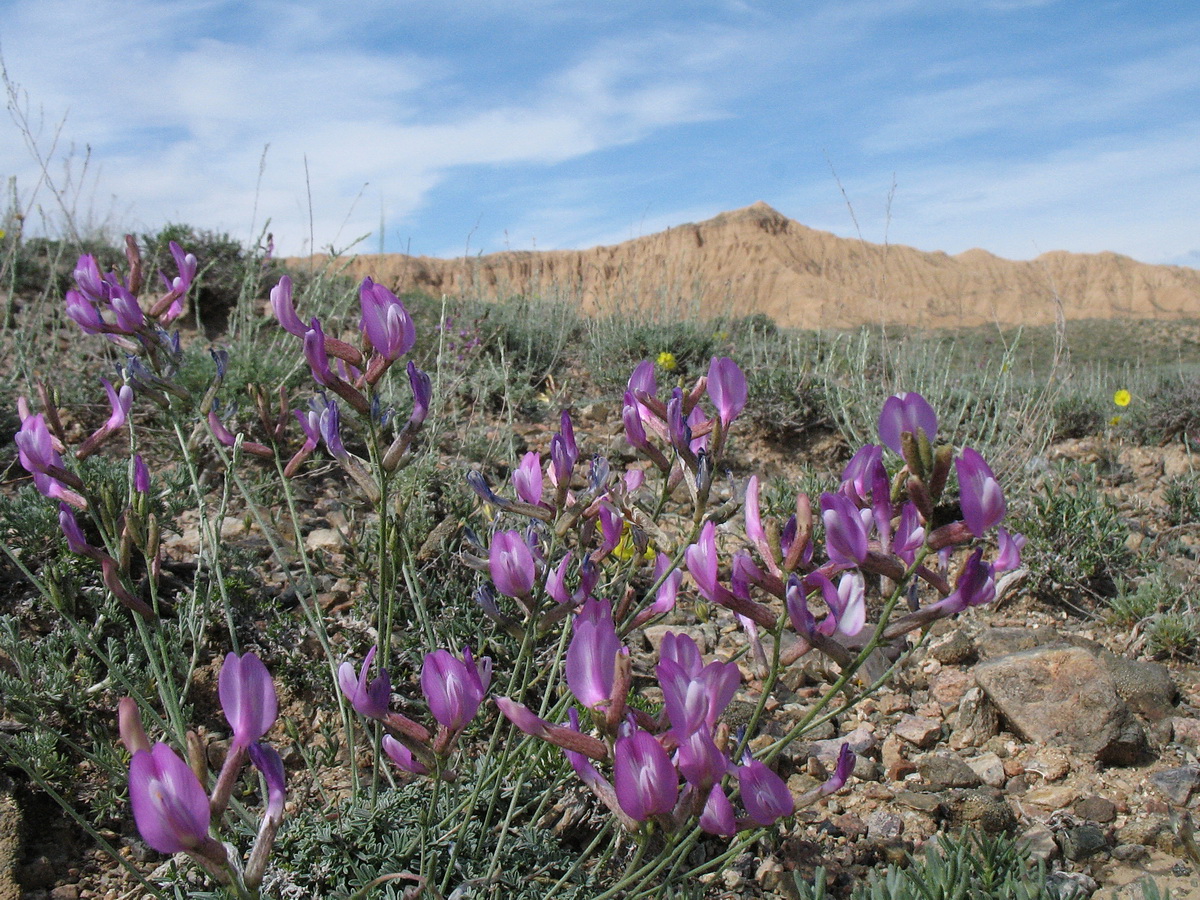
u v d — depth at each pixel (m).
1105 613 4.09
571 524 1.96
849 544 1.40
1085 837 2.59
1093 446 6.48
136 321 2.25
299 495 4.23
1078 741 3.03
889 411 1.41
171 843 1.11
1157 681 3.33
